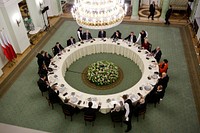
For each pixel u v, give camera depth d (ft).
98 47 34.40
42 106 25.79
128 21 45.52
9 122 23.84
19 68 32.86
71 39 34.58
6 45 31.63
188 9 45.85
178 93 26.76
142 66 29.19
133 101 22.50
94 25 21.47
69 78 30.19
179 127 22.44
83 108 22.82
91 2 20.63
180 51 34.96
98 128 22.80
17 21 33.99
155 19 45.98
